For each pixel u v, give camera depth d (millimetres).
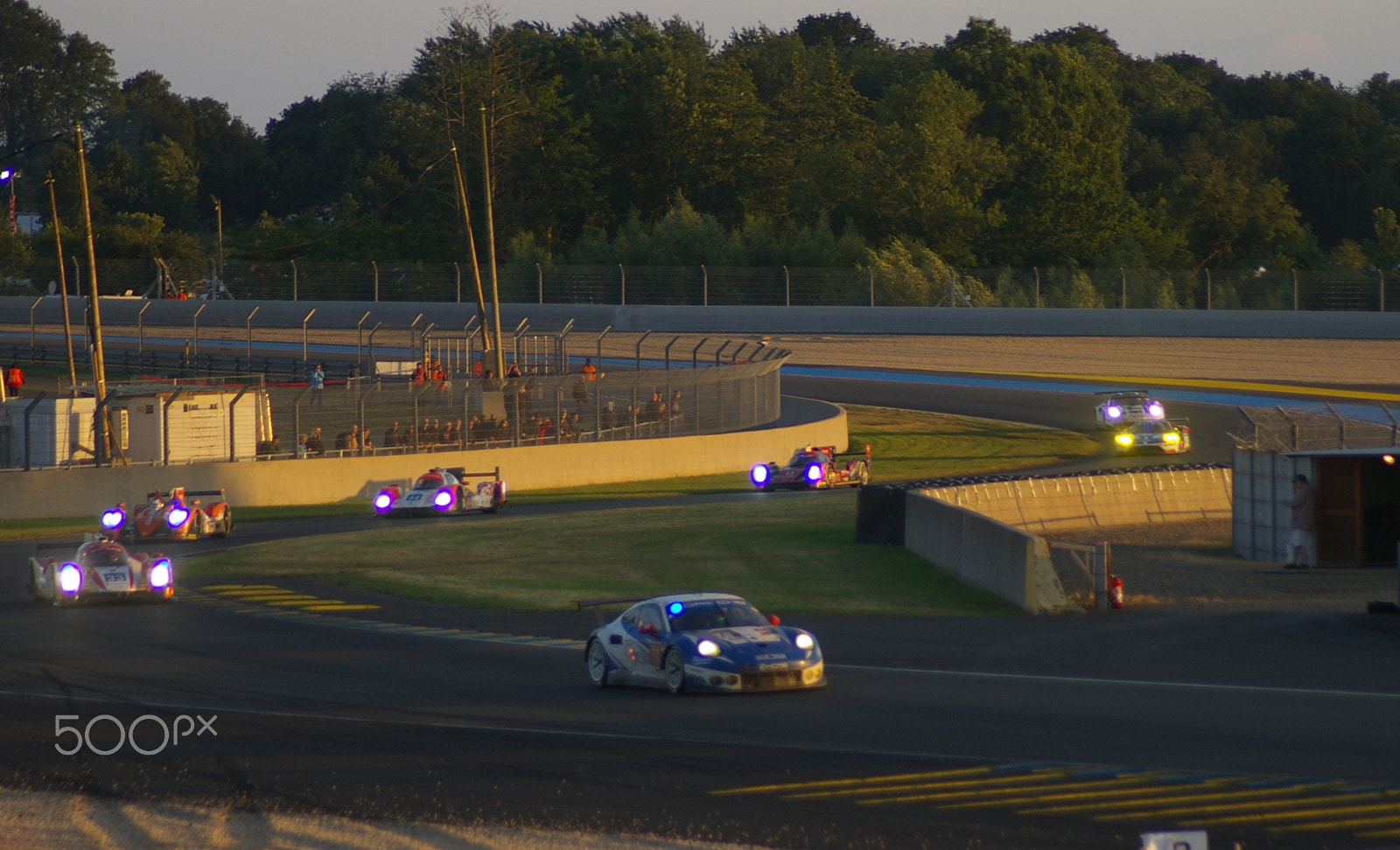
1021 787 35438
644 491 152250
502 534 107812
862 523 100062
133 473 135625
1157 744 40312
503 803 34625
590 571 90000
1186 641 63531
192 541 111688
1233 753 39062
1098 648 61750
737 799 34625
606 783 36438
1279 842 30656
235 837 32562
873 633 67125
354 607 77562
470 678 54375
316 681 53500
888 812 33344
